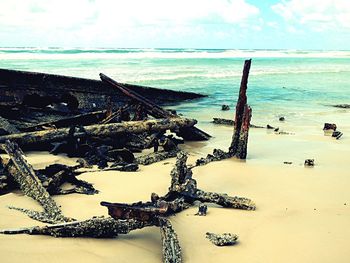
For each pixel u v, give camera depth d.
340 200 6.64
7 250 4.34
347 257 4.68
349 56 88.88
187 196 6.02
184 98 19.06
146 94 17.20
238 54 79.00
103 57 50.50
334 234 5.30
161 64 44.47
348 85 28.09
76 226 4.71
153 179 7.63
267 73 38.62
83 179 7.47
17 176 6.40
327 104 19.25
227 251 4.78
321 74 38.22
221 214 5.88
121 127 9.48
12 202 6.04
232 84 27.39
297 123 14.30
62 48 71.50
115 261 4.36
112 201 6.34
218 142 11.33
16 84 12.46
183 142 11.05
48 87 13.05
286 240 5.11
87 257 4.38
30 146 9.31
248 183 7.48
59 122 10.64
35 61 39.75
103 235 4.77
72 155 8.98
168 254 4.22
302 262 4.56
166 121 10.13
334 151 10.17
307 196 6.80
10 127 9.41
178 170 6.11
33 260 4.21
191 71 36.47
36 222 5.30
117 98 14.39
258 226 5.52
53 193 6.50
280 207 6.27
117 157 8.84
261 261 4.57
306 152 10.02
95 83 13.91
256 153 9.85
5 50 58.81
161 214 4.64
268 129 13.12
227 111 16.95
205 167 8.46
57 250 4.45
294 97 21.66
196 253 4.70
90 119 11.12
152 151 10.30
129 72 32.00
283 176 7.94
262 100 20.39
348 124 14.22
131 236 4.96
